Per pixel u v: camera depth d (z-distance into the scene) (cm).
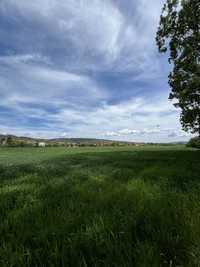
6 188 675
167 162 1466
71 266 242
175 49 2297
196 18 2014
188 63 2139
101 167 1331
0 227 338
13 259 246
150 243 272
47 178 903
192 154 2338
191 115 2408
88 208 423
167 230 305
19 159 2588
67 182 766
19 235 308
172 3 2209
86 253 264
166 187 609
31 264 249
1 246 278
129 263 231
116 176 895
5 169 1307
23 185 734
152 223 334
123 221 351
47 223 353
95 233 303
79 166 1467
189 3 2055
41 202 487
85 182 755
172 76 2395
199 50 2097
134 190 579
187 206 397
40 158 2794
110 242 274
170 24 2261
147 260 232
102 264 241
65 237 299
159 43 2411
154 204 425
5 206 467
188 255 238
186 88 2216
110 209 419
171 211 380
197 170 956
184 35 2209
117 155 2903
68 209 418
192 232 284
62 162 1920
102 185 683
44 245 284
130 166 1332
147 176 837
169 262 238
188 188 573
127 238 287
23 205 475
